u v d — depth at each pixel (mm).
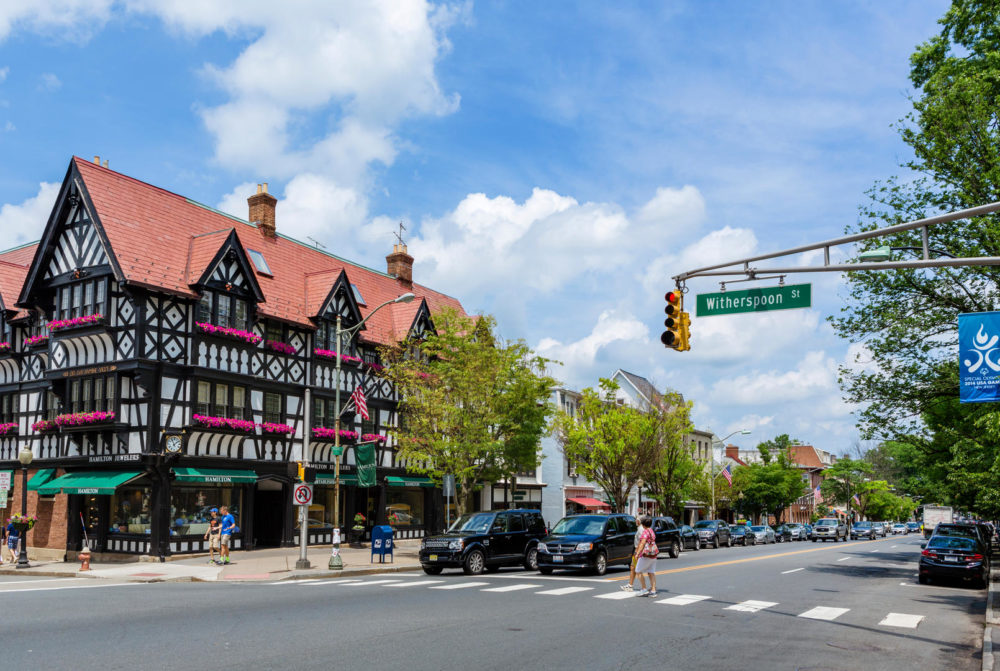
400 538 40969
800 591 20031
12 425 34969
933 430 31297
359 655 10391
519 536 25172
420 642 11414
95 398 30359
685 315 16484
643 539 18141
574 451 47500
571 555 22656
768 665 10445
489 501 48000
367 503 39531
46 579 23656
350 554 32438
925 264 13508
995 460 23922
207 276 30875
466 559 23344
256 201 39125
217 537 28625
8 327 35875
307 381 35906
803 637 12828
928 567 23266
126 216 31188
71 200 31156
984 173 23484
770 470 77500
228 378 31578
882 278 26281
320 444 36406
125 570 25500
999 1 23000
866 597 19266
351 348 38562
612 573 24266
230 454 31750
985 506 35312
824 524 65938
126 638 11508
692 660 10625
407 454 34406
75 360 30969
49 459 32250
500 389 34812
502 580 21500
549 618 14078
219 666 9578
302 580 22812
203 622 13141
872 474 114375
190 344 30406
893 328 26609
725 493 68875
